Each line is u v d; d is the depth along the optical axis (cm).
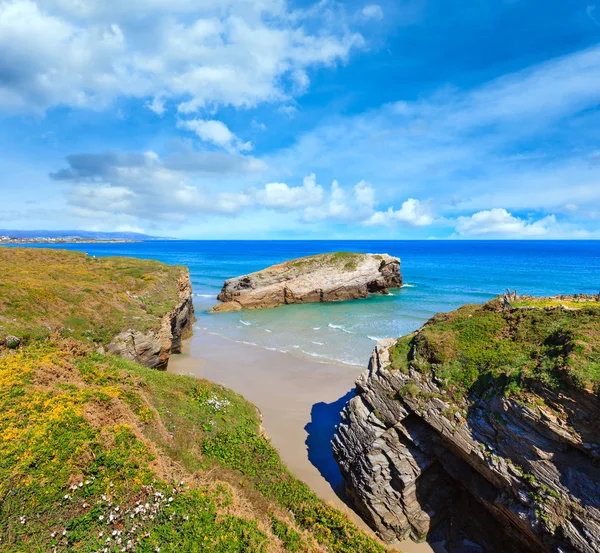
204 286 8750
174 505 992
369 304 6356
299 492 1509
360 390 1841
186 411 1728
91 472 992
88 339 2197
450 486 1602
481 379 1412
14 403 1152
